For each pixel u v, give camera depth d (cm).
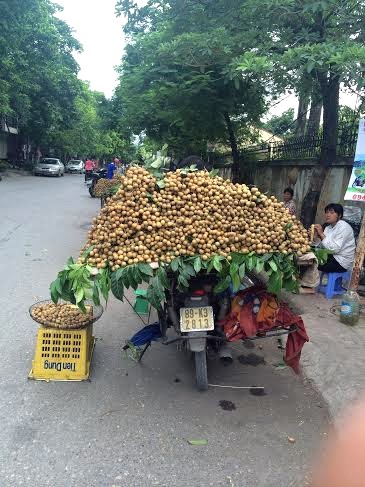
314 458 293
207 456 290
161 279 328
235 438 311
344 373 389
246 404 359
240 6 612
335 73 529
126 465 278
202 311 369
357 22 586
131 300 600
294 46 588
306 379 409
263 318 367
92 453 287
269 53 601
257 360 447
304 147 1012
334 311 560
